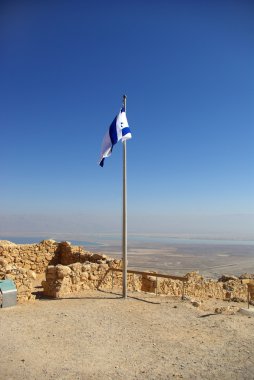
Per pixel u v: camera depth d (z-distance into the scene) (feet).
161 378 23.68
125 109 51.24
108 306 43.88
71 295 50.24
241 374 24.21
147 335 32.96
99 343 30.50
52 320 37.24
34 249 73.82
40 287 58.65
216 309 43.34
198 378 23.67
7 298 42.88
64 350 28.63
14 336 31.63
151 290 61.00
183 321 38.01
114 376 23.90
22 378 23.31
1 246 68.64
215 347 29.63
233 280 73.15
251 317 40.06
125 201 49.73
